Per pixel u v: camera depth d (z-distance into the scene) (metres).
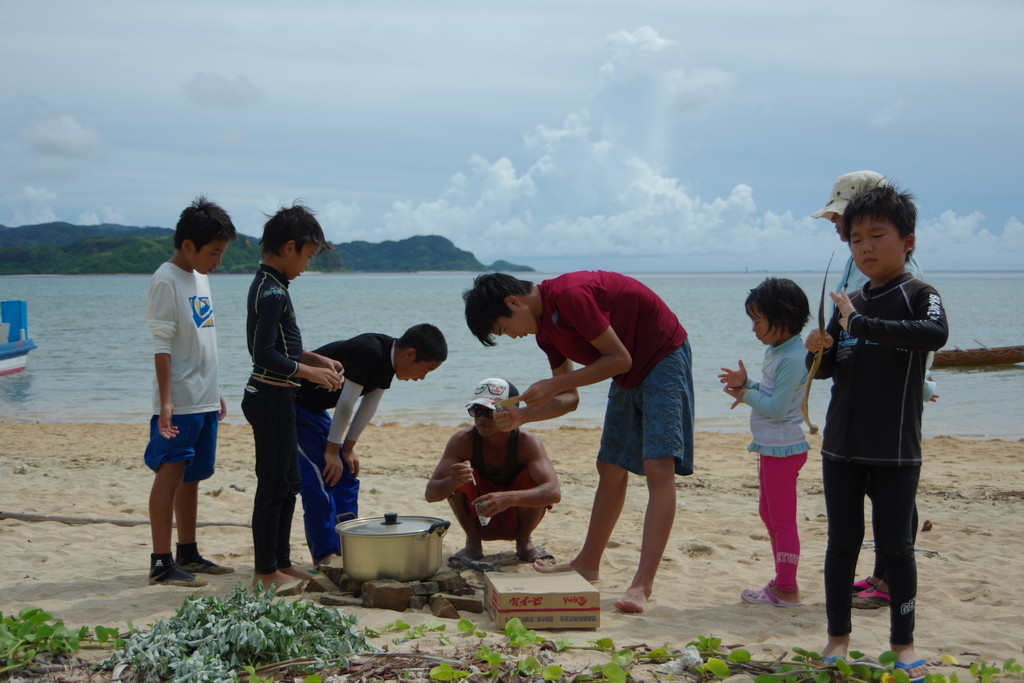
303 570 4.61
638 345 4.26
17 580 4.51
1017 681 3.04
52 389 16.89
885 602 4.15
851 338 3.14
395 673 2.94
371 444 10.42
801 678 2.90
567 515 6.44
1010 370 21.06
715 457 9.50
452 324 37.34
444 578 4.13
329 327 35.62
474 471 4.94
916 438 3.04
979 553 5.21
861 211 3.16
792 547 4.19
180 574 4.41
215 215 4.33
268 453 4.16
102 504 6.65
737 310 50.50
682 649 3.25
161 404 4.21
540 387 4.02
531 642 3.26
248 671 2.88
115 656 3.04
